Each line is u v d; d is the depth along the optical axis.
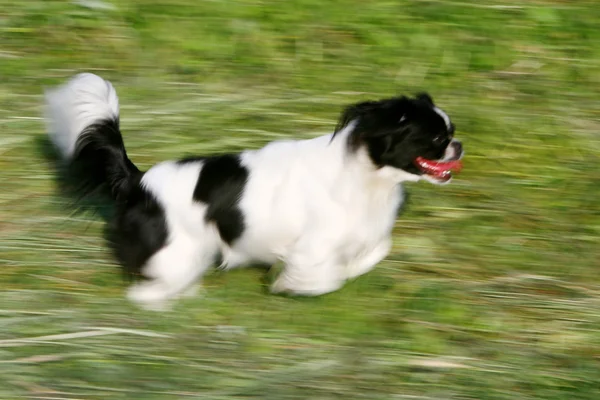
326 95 10.85
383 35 11.89
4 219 8.63
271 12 12.14
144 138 9.80
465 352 7.21
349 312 7.58
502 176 9.66
